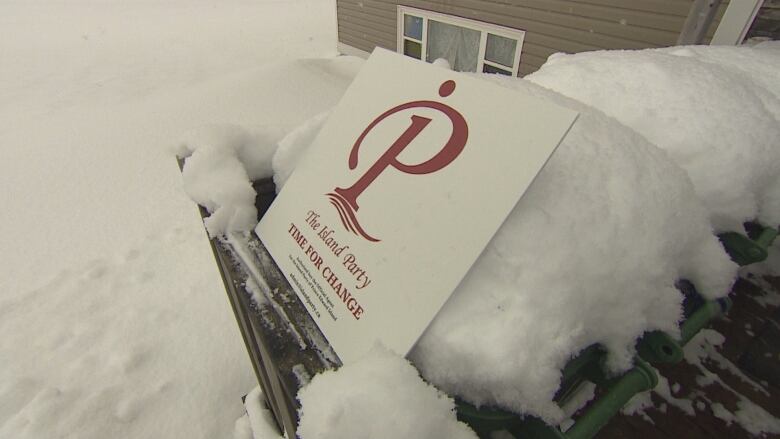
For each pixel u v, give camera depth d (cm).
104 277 299
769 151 102
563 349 61
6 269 312
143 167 448
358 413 52
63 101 756
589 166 77
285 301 89
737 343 117
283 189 111
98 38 1298
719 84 113
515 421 63
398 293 75
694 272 83
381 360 61
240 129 128
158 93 746
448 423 55
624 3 412
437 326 68
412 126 91
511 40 571
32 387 224
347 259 86
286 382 70
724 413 101
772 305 127
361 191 92
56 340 251
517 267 66
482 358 61
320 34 1354
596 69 127
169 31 1399
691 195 85
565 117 68
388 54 108
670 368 112
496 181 73
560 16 481
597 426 60
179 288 288
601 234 70
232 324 259
